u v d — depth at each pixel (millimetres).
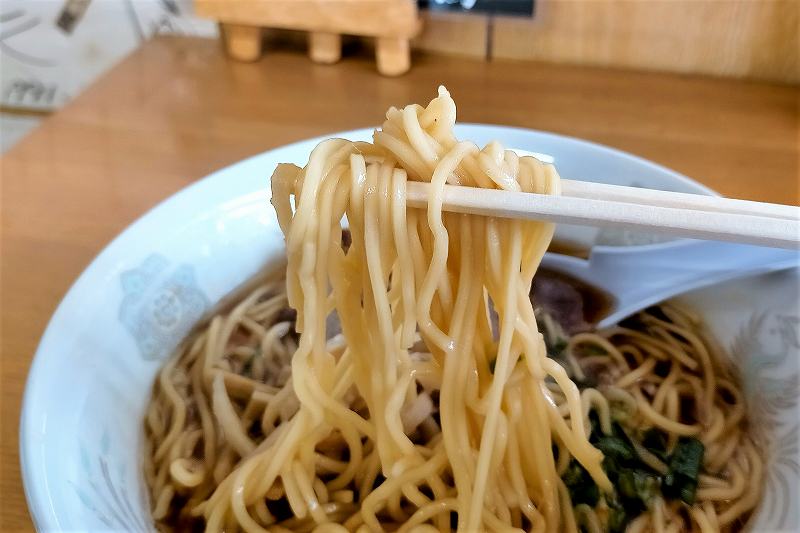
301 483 185
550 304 252
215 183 236
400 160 154
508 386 176
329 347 219
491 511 178
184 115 352
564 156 237
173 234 223
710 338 225
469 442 178
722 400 215
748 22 351
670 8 356
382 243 153
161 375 218
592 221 149
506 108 346
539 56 392
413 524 179
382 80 381
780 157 302
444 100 159
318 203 151
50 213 282
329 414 184
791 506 164
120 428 189
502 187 151
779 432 184
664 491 202
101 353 190
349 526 187
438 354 176
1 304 240
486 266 161
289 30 416
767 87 364
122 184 300
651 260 230
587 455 184
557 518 185
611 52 380
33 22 440
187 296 230
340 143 158
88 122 347
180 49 421
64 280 250
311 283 155
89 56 454
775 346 197
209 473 208
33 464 149
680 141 316
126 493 175
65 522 142
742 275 212
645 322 246
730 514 189
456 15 385
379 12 365
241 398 231
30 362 219
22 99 480
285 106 358
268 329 249
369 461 198
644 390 231
